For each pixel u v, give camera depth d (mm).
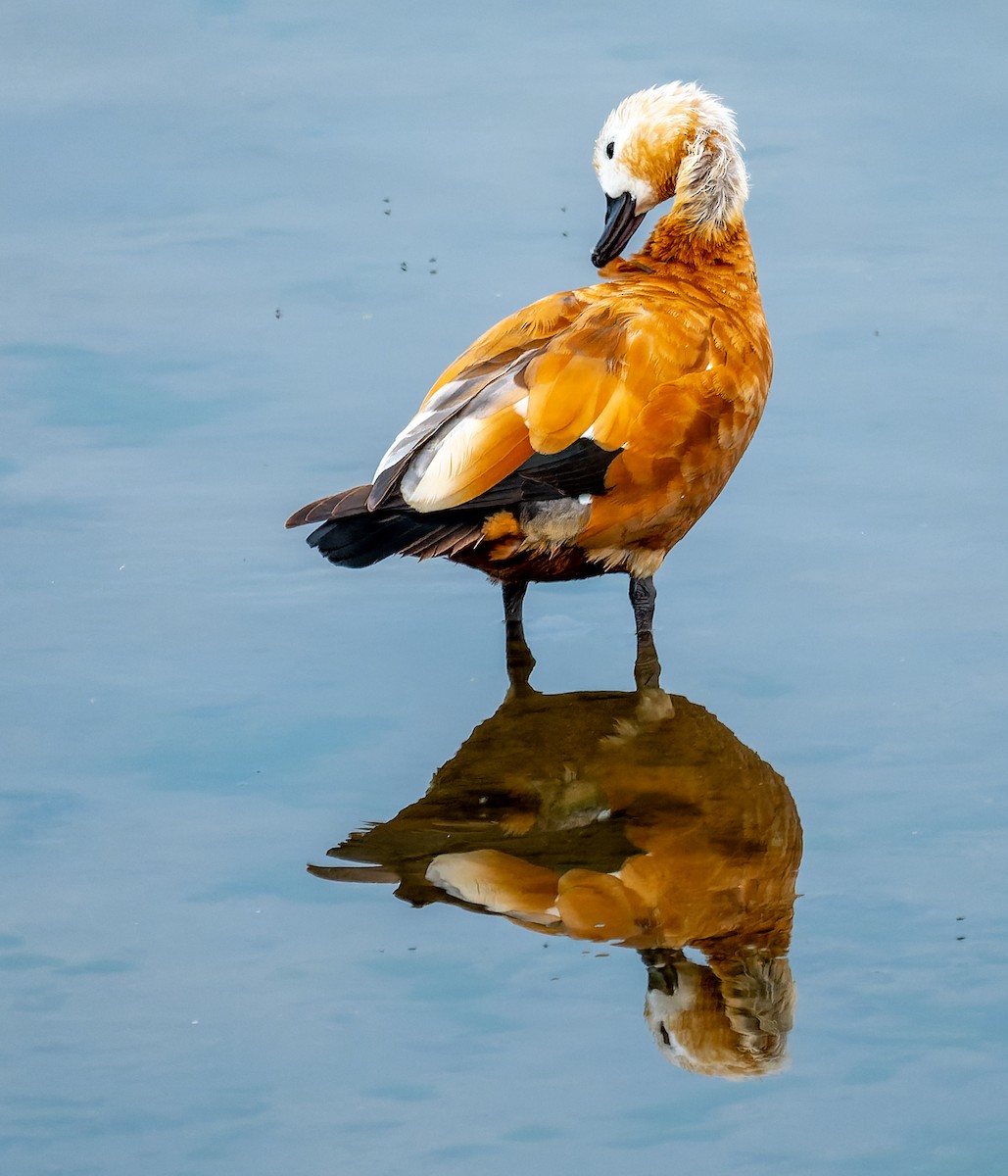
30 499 13680
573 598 13148
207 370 15328
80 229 17547
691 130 13273
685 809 10508
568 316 12180
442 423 11492
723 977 9023
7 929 9438
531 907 9609
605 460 11633
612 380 11695
